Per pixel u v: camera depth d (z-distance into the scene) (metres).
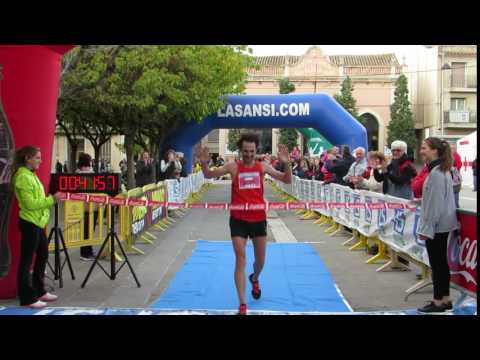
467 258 5.38
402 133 44.84
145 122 16.86
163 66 14.79
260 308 5.77
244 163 5.56
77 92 11.41
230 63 16.70
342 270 7.89
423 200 5.41
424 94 48.84
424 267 6.64
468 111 45.94
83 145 39.28
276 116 19.30
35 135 6.25
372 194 8.70
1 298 6.14
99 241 8.30
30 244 5.76
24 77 6.10
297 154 22.31
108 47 10.27
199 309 5.71
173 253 9.30
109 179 7.45
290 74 48.06
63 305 5.89
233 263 8.40
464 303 5.76
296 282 7.08
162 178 17.02
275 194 25.70
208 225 13.27
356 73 47.56
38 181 5.89
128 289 6.66
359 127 19.20
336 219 12.02
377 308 5.79
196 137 19.69
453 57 46.25
